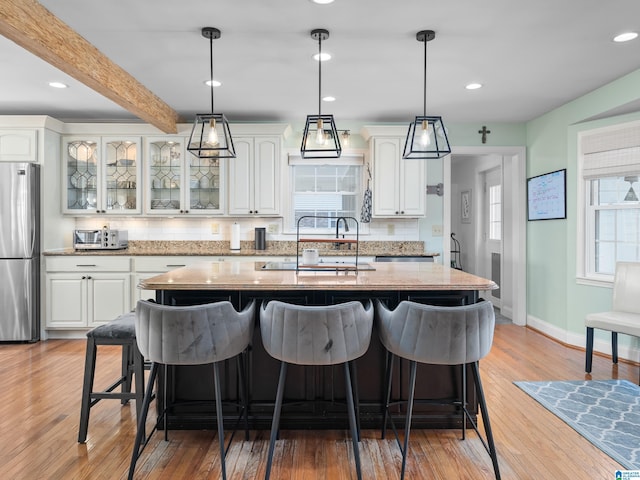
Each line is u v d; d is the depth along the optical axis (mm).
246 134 4758
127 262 4496
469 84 3756
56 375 3395
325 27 2695
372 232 5188
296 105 4402
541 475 2059
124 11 2492
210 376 2520
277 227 5152
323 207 5211
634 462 2160
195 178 4816
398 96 4090
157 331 1956
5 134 4406
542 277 4801
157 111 4105
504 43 2922
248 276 2559
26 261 4328
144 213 4766
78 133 4703
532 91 3926
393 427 2270
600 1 2391
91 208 4797
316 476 2049
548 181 4617
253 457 2221
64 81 3711
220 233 5129
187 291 2459
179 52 3070
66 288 4477
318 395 2521
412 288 2246
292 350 1955
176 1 2391
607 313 3529
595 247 4180
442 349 1971
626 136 3807
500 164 5762
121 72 3371
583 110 4055
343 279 2430
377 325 2355
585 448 2305
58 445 2324
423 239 5168
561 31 2744
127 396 2375
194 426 2521
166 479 2025
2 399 2928
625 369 3561
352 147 5133
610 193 4043
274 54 3105
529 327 5070
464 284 2244
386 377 2418
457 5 2436
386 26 2680
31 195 4332
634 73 3420
